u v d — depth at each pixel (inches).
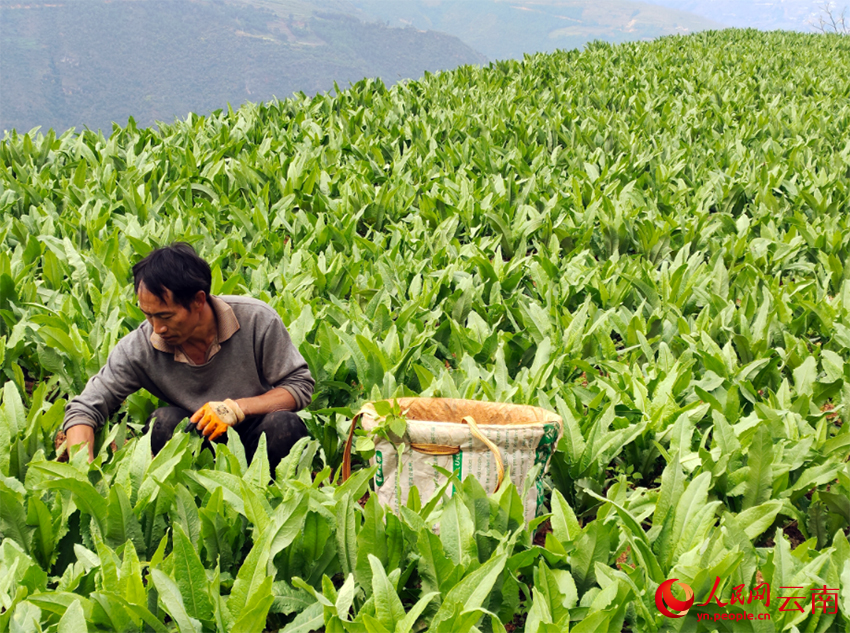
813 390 149.9
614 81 571.8
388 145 354.6
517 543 102.3
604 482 129.2
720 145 365.7
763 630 90.2
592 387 155.3
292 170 287.4
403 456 112.1
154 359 125.0
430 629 87.2
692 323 189.8
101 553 90.0
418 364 155.0
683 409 136.1
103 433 126.2
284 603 95.4
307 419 138.9
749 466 117.3
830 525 118.1
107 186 266.2
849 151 361.7
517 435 108.8
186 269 113.6
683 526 102.7
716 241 241.0
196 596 90.0
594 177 306.3
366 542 96.7
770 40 1015.0
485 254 229.1
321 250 228.8
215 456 124.7
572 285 197.5
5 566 93.0
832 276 226.5
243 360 128.3
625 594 91.7
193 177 278.4
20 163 312.3
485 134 381.4
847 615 89.4
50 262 194.7
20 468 118.8
